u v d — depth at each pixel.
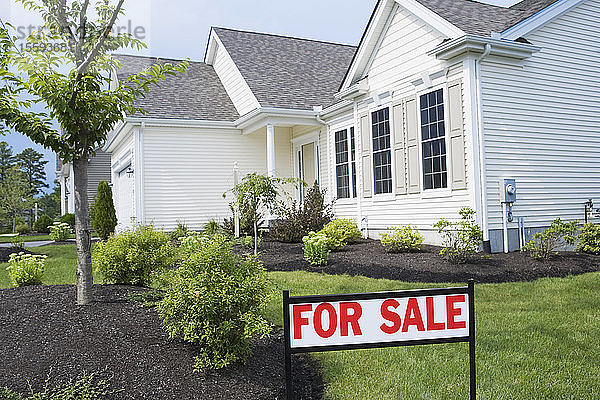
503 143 9.98
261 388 3.98
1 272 10.87
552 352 4.65
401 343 2.57
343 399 3.89
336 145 15.10
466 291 2.65
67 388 3.67
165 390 3.78
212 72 20.00
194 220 16.33
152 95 17.02
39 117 5.19
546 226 10.41
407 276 8.01
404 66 11.57
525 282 7.40
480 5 11.79
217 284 4.18
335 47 21.44
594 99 11.36
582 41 11.20
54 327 4.67
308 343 2.54
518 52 10.06
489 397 3.83
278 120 15.31
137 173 15.67
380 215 12.58
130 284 6.68
